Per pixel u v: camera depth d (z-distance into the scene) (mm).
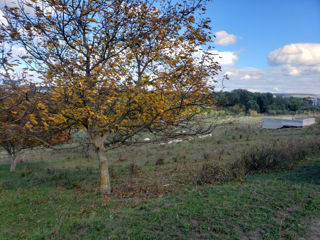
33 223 5309
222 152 14172
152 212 5070
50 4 5609
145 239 3982
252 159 8922
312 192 5910
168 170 11086
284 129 30828
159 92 6105
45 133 7434
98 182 9641
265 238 3863
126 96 6484
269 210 4895
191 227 4281
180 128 7500
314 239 3811
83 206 6273
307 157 10820
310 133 23141
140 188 7910
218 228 4180
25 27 5531
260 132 28656
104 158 7766
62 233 4445
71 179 10352
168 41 6625
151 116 6879
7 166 16938
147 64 7188
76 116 6348
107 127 6805
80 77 5855
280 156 9508
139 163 14570
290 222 4391
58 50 6395
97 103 6109
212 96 6727
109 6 5840
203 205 5312
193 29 6277
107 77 6094
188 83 6266
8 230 5023
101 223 4703
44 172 12703
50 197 7469
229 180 7527
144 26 6270
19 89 5547
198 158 14281
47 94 5781
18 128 6059
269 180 7207
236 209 4996
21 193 8375
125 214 5121
